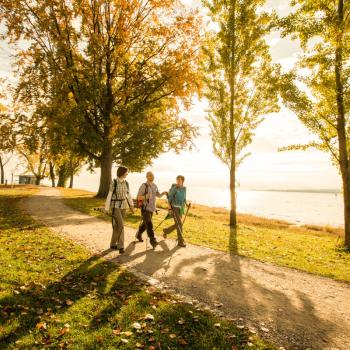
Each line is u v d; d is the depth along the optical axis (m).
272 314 4.97
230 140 17.25
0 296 4.82
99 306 4.77
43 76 20.14
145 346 3.80
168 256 8.15
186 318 4.55
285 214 59.06
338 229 25.03
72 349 3.67
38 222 12.37
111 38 22.55
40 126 21.48
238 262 8.15
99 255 7.81
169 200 9.51
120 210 8.20
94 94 21.52
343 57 12.12
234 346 3.88
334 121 13.72
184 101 23.61
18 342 3.70
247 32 16.05
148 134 26.95
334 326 4.69
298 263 8.58
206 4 16.31
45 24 20.25
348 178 12.89
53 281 5.68
